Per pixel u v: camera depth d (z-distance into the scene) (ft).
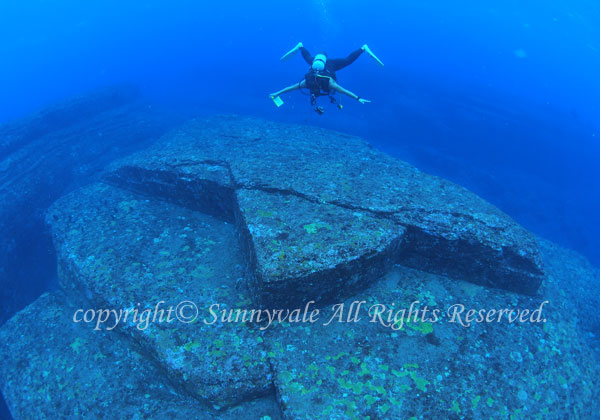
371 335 13.12
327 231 13.71
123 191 23.09
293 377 11.74
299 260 12.38
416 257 15.66
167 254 16.75
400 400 11.32
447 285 15.37
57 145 31.96
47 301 17.47
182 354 12.40
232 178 17.74
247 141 23.94
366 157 21.85
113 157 33.86
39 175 27.53
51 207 22.17
